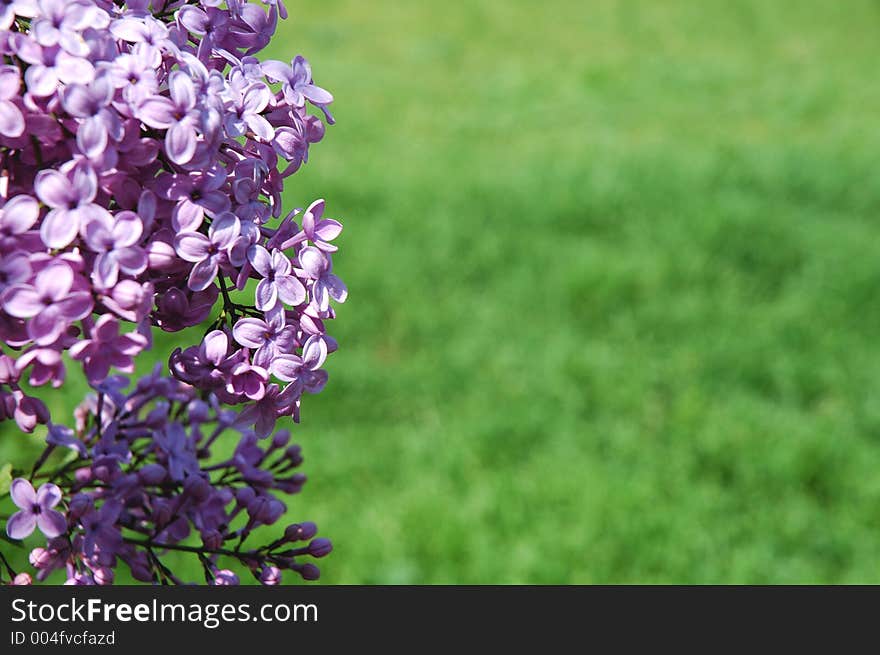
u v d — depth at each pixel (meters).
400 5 22.88
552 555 5.20
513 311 8.19
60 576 2.79
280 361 1.54
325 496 5.70
